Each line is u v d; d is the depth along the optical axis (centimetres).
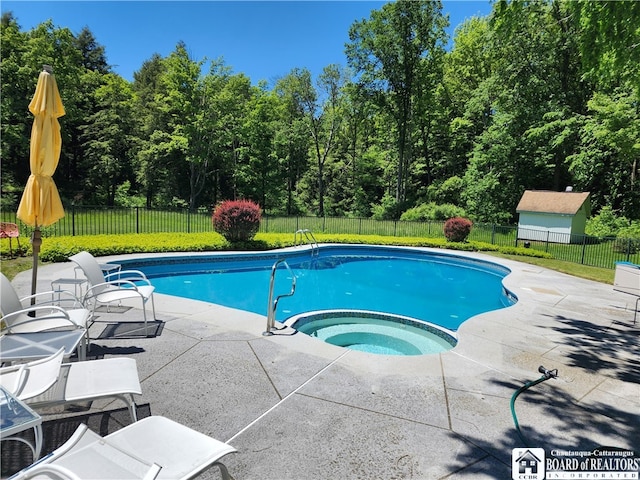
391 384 351
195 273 1073
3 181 2392
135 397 308
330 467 235
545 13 1415
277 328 489
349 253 1536
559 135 2164
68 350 280
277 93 3541
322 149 3725
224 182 3547
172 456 168
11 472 215
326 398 320
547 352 458
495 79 2427
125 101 3078
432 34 2755
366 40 2830
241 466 232
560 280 988
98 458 151
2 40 2312
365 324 652
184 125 2883
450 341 566
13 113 2317
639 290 613
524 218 2148
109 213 1767
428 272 1234
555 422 301
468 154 2842
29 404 205
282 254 1290
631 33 473
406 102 2917
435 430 280
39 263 876
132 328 472
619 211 2212
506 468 241
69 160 3119
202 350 410
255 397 316
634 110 1723
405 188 3192
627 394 355
